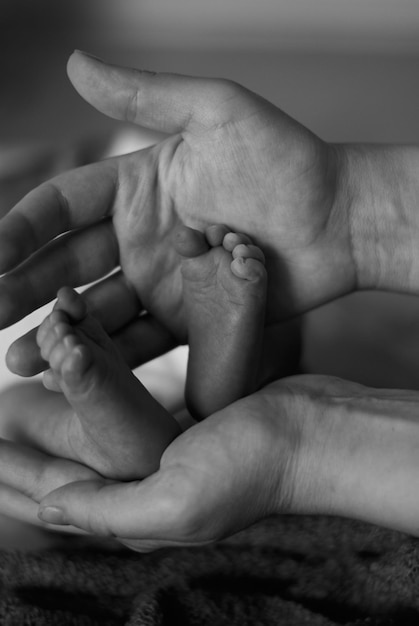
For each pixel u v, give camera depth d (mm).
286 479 506
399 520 505
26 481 536
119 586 507
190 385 558
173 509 484
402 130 1095
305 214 579
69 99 1157
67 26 1484
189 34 1485
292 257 593
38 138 1012
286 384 542
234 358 544
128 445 501
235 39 1478
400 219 595
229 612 491
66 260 572
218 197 574
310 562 519
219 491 489
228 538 532
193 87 554
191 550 527
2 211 835
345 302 760
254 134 557
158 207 578
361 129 1097
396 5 1583
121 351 597
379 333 729
